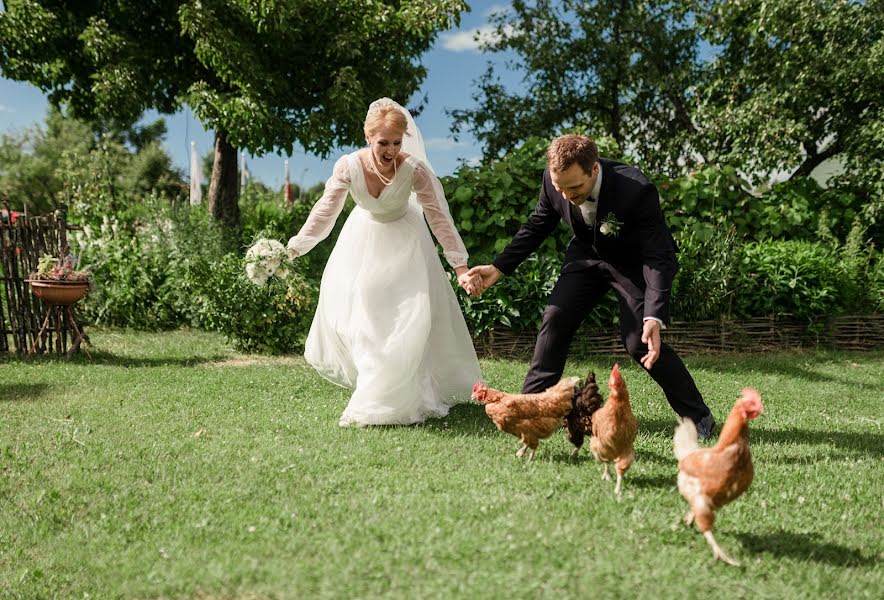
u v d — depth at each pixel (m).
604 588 2.47
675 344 8.79
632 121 19.73
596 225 4.41
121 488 3.61
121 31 12.22
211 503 3.37
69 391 5.91
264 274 5.56
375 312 5.01
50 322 7.79
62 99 13.36
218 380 6.37
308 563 2.67
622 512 3.21
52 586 2.70
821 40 12.72
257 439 4.45
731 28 14.75
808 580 2.59
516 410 3.88
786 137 12.62
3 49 12.41
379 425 4.87
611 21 18.55
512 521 3.04
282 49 11.77
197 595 2.52
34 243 8.02
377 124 4.67
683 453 2.94
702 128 14.89
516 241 4.90
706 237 9.45
